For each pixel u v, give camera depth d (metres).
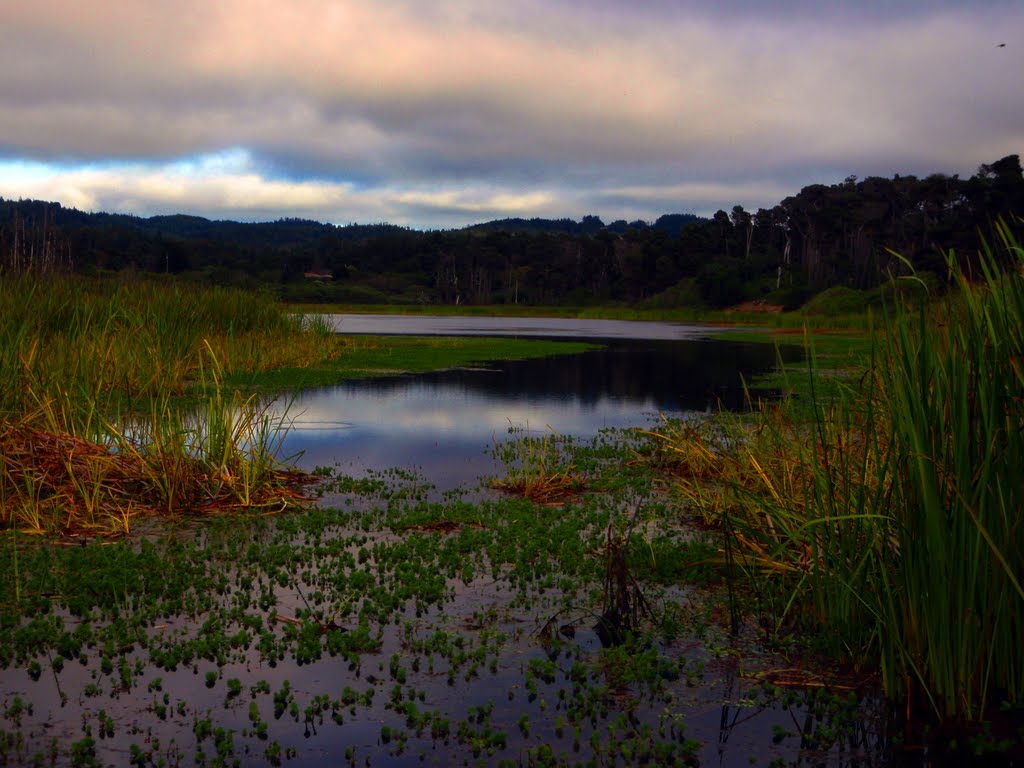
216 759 3.78
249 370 19.02
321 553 6.88
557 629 5.43
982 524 4.08
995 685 4.35
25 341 12.41
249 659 4.90
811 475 6.27
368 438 12.51
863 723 4.23
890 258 87.25
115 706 4.30
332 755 3.88
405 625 5.41
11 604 5.58
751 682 4.72
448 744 4.00
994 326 4.32
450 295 153.25
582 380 21.81
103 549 6.70
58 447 8.48
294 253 175.25
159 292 20.91
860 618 4.89
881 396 5.66
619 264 146.00
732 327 64.88
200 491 8.38
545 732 4.13
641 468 10.55
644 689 4.62
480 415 15.05
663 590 6.21
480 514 8.19
